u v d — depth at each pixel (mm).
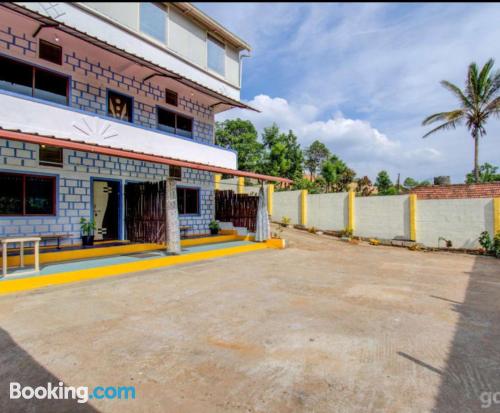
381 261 10438
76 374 3223
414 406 2754
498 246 11734
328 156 37562
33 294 6023
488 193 15328
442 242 13508
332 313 5141
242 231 14820
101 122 9891
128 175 11344
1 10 7836
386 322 4746
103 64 10641
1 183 8430
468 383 3121
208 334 4234
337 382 3115
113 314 4965
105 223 11039
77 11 9477
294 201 18297
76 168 9883
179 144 12484
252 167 28297
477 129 19391
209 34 14250
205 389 2984
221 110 15570
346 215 16250
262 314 5051
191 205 14258
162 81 12180
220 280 7414
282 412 2666
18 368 3330
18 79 8727
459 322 4789
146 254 9891
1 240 6449
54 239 9375
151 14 11711
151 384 3061
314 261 10312
